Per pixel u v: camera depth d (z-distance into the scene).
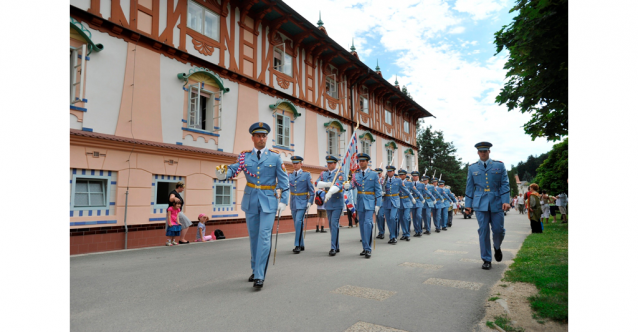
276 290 5.43
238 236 14.12
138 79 11.20
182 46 12.55
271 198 5.86
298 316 4.29
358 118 22.12
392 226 11.14
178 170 12.17
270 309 4.54
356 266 7.27
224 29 14.23
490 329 3.85
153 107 11.55
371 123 25.69
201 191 12.92
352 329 3.88
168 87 12.05
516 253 8.81
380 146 26.94
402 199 12.18
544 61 5.94
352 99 23.27
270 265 7.38
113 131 10.49
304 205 9.43
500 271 6.77
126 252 9.49
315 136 19.34
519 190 114.69
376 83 25.69
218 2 14.13
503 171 7.14
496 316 4.19
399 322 4.09
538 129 8.09
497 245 7.24
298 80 18.31
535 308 4.36
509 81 6.85
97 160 10.03
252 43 15.56
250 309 4.55
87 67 10.01
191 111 12.87
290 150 17.44
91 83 10.09
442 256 8.52
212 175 13.36
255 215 5.95
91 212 9.88
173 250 9.87
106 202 10.24
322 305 4.70
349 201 8.74
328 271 6.78
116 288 5.57
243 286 5.68
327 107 20.50
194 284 5.82
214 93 13.68
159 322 4.09
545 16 5.55
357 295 5.16
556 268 6.35
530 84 6.34
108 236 10.12
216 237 13.09
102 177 10.16
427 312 4.42
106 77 10.41
